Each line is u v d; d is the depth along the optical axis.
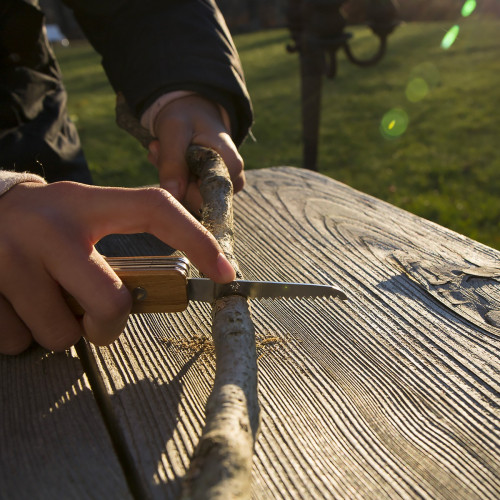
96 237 0.30
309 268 0.41
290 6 1.08
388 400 0.29
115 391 0.30
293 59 3.22
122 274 0.30
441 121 1.93
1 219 0.29
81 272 0.28
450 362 0.31
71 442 0.27
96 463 0.26
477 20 4.54
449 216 1.24
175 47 0.48
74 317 0.31
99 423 0.28
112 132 1.96
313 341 0.34
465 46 3.26
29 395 0.29
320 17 1.03
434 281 0.39
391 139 1.79
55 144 0.53
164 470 0.25
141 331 0.35
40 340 0.31
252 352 0.28
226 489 0.21
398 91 2.35
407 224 0.47
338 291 0.31
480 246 0.42
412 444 0.27
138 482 0.25
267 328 0.35
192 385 0.30
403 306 0.36
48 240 0.28
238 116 0.52
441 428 0.27
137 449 0.26
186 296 0.31
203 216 0.40
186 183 0.46
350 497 0.24
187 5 0.51
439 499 0.24
